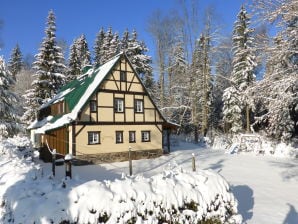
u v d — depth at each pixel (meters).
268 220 8.97
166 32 35.16
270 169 17.97
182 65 37.38
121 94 22.80
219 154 24.92
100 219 5.71
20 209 5.78
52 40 36.00
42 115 30.45
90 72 26.00
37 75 35.34
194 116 34.19
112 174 16.19
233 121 34.50
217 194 7.44
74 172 16.70
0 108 22.48
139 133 23.47
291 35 10.42
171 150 27.41
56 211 5.53
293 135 24.42
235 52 33.25
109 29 46.66
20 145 19.98
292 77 10.42
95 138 21.16
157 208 6.34
